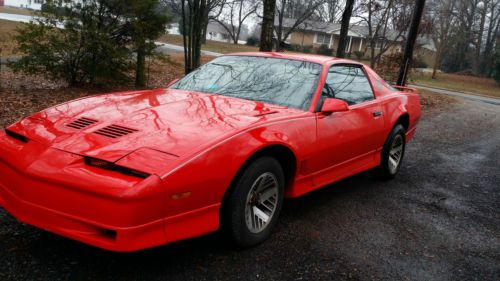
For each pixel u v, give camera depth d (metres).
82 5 9.38
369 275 2.88
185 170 2.44
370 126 4.30
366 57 47.53
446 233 3.74
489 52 61.84
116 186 2.28
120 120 2.88
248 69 4.07
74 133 2.70
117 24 10.04
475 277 3.01
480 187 5.31
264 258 2.95
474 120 12.23
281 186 3.23
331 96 3.86
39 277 2.48
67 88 9.68
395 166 5.19
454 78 51.03
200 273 2.68
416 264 3.11
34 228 3.07
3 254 2.69
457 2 52.75
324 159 3.66
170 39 42.66
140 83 11.10
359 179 5.18
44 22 9.33
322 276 2.80
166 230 2.46
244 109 3.29
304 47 54.06
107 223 2.30
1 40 18.14
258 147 2.84
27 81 10.22
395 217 3.99
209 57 24.31
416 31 11.41
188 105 3.28
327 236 3.42
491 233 3.84
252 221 3.03
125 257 2.79
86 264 2.67
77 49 9.41
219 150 2.63
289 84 3.79
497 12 61.06
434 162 6.45
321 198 4.34
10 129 2.92
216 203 2.69
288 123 3.22
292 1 18.06
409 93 5.52
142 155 2.45
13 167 2.55
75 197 2.34
